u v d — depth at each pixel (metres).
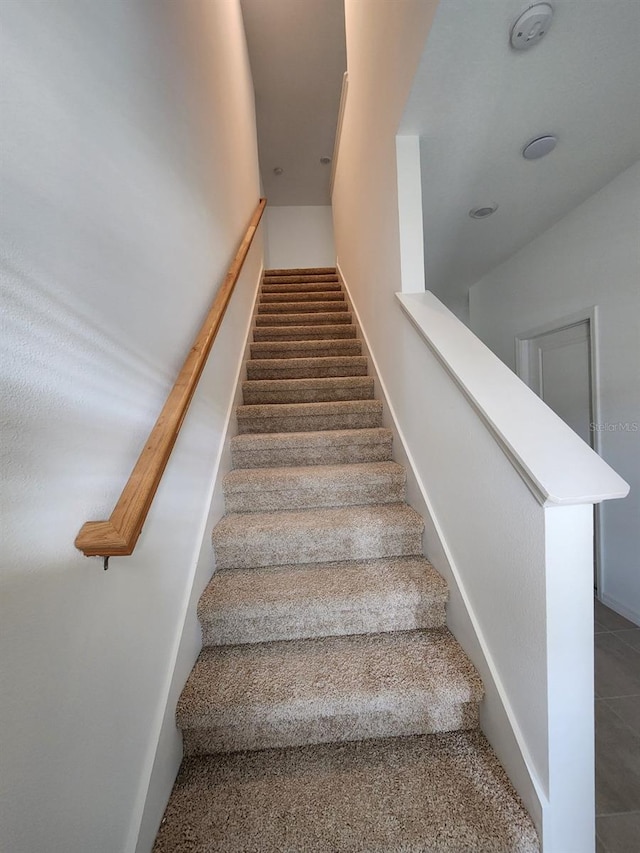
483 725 1.08
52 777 0.57
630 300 2.00
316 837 0.85
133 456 0.87
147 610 0.91
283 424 2.18
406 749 1.05
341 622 1.28
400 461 1.83
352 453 1.95
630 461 2.04
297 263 5.73
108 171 0.81
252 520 1.58
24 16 0.57
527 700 0.89
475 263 3.14
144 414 0.94
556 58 1.21
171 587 1.07
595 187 2.07
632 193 1.93
